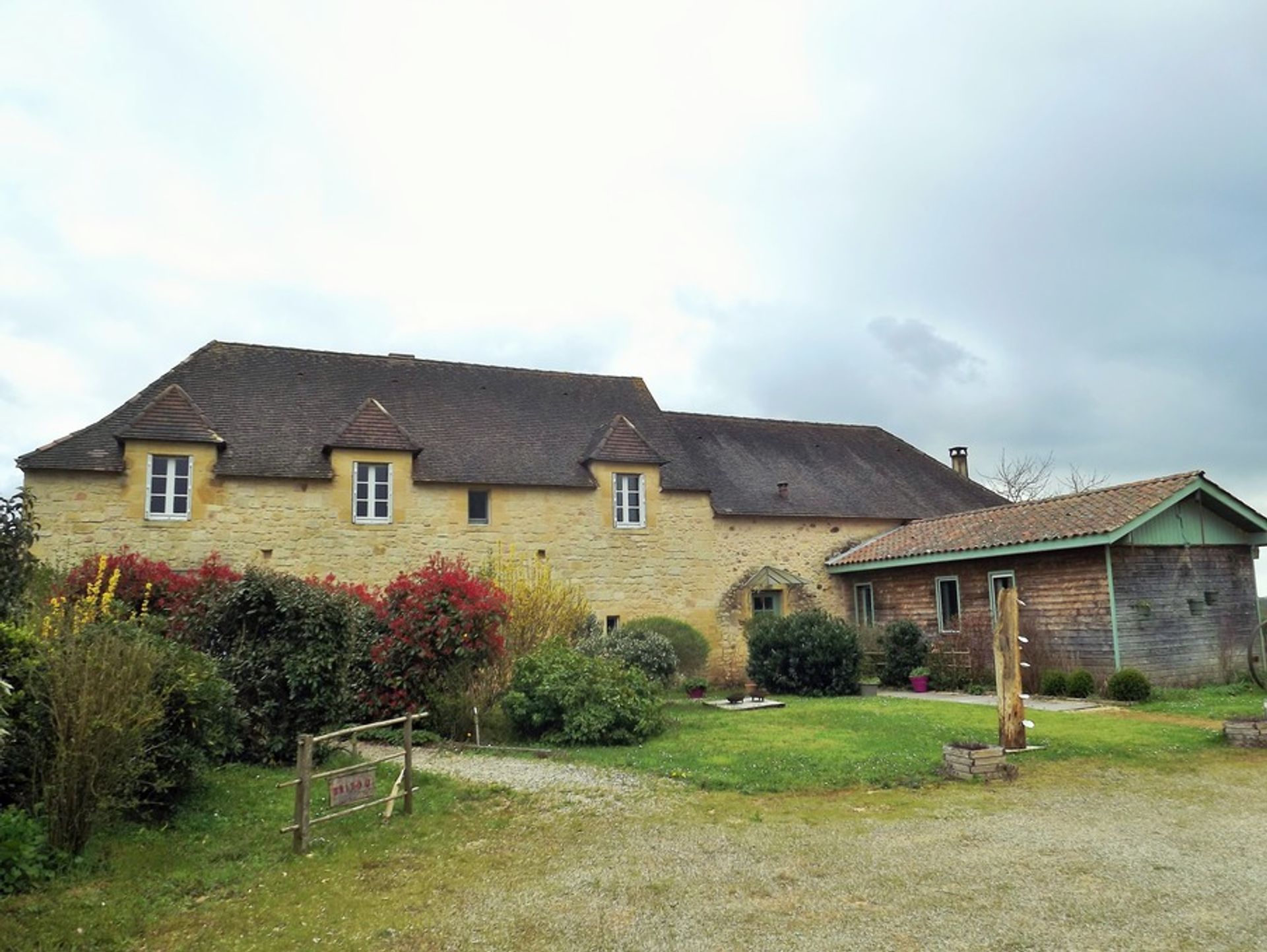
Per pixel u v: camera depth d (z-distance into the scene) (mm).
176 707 6863
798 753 9289
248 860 5875
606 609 18719
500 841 6340
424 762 9406
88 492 15188
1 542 6121
